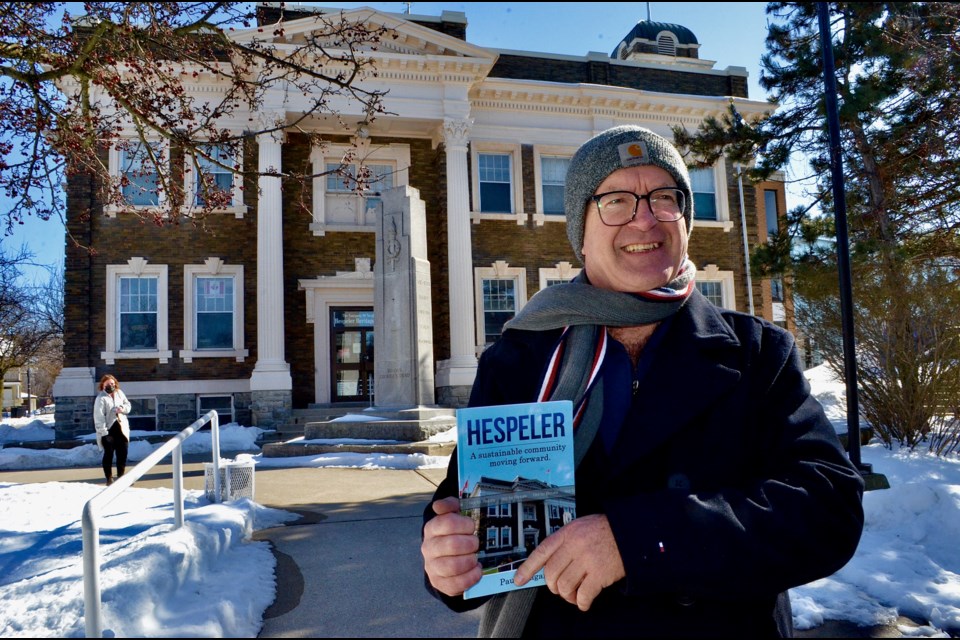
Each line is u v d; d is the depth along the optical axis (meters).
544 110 20.25
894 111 10.78
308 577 4.34
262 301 17.03
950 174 10.48
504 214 19.77
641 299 1.48
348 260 18.62
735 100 20.70
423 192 19.41
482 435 1.27
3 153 6.68
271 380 16.72
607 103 20.38
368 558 4.77
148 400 17.41
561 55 20.86
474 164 19.67
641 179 1.61
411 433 11.41
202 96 16.94
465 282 18.27
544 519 1.28
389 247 12.95
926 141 10.19
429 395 12.59
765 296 21.81
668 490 1.26
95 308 17.34
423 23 19.70
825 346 8.10
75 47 6.69
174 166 8.18
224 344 17.95
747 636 1.29
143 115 6.73
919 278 7.61
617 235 1.58
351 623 3.57
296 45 16.45
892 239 10.40
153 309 17.78
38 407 60.56
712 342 1.44
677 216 1.59
